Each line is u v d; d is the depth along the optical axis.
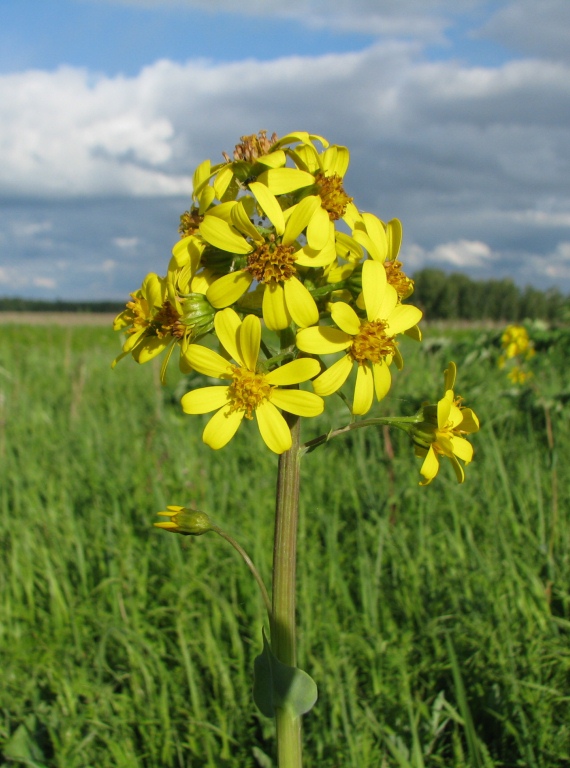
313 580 0.30
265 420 0.15
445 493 0.39
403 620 0.30
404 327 0.16
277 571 0.16
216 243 0.16
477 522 0.36
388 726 0.24
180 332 0.16
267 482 0.42
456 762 0.22
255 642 0.28
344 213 0.17
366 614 0.28
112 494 0.39
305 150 0.17
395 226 0.17
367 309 0.16
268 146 0.17
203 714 0.24
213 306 0.16
